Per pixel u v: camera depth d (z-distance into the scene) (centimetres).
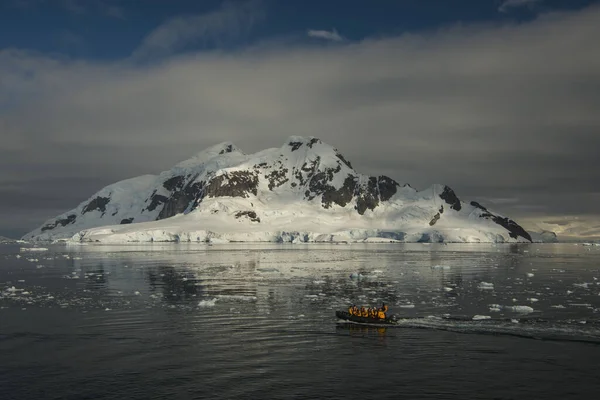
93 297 7644
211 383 3788
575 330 5219
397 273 11325
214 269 12512
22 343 4866
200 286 8919
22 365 4219
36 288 8744
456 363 4197
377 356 4391
